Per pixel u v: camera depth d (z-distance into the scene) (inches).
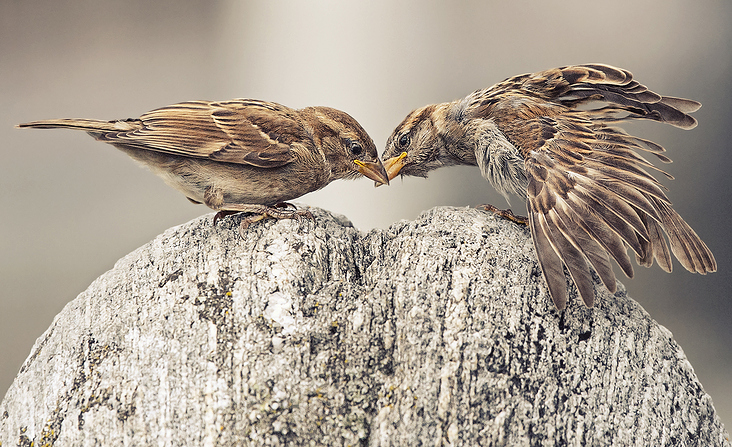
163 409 139.5
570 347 139.6
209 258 140.3
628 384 139.6
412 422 139.3
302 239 140.5
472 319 139.6
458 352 139.4
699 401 139.9
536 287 139.9
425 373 139.4
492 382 139.3
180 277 140.1
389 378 139.6
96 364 139.8
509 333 139.6
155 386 139.6
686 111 142.1
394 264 140.3
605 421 139.4
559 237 139.8
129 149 141.3
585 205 140.0
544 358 139.5
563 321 139.7
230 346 139.6
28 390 139.9
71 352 139.9
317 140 141.9
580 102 142.6
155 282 140.2
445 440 139.2
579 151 140.9
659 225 140.3
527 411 139.3
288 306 139.8
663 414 139.6
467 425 139.2
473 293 139.7
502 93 142.4
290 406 139.4
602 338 139.7
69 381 139.8
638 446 139.4
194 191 141.6
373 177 142.3
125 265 140.6
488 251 140.2
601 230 139.7
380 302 139.9
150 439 139.4
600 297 140.1
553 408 139.3
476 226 140.6
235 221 140.9
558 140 141.2
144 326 139.9
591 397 139.5
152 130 141.0
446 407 139.3
